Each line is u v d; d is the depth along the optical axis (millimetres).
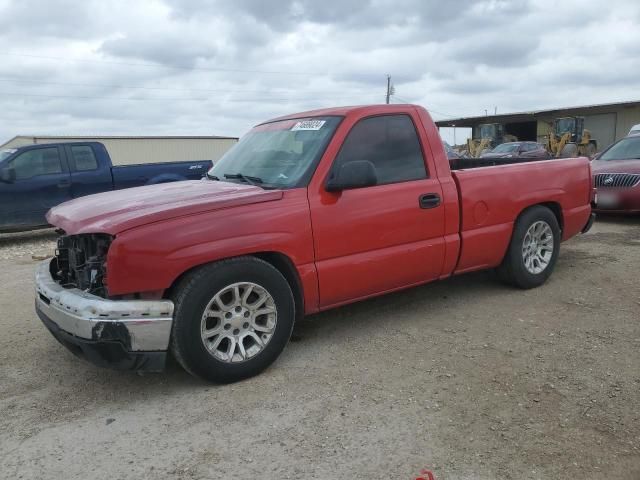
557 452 2842
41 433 3227
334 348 4297
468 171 4906
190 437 3121
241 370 3719
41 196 10500
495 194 5055
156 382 3834
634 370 3709
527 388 3523
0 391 3793
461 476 2684
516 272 5383
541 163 5574
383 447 2947
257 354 3783
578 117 35188
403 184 4453
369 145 4363
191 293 3482
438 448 2918
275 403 3461
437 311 5059
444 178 4707
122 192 4434
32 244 10672
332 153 4148
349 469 2775
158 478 2766
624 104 34375
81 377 3969
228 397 3566
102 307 3305
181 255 3432
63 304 3488
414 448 2926
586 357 3941
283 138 4629
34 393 3746
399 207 4387
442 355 4090
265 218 3760
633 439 2926
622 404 3279
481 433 3043
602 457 2785
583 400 3344
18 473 2840
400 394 3514
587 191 6078
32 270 7855
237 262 3656
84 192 10961
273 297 3811
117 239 3322
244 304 3734
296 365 4008
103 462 2918
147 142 38062
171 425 3260
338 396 3520
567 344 4184
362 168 3912
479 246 4977
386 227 4332
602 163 10188
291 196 3912
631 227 8938
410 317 4930
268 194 3828
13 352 4492
